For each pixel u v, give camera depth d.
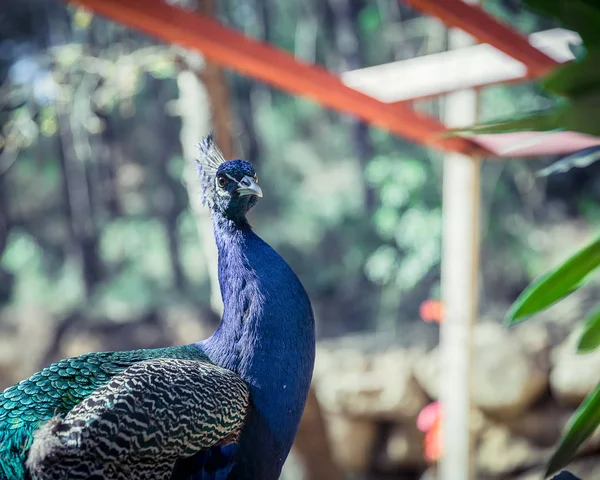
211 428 2.38
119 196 14.58
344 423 8.76
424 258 10.72
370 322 11.95
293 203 15.11
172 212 14.44
